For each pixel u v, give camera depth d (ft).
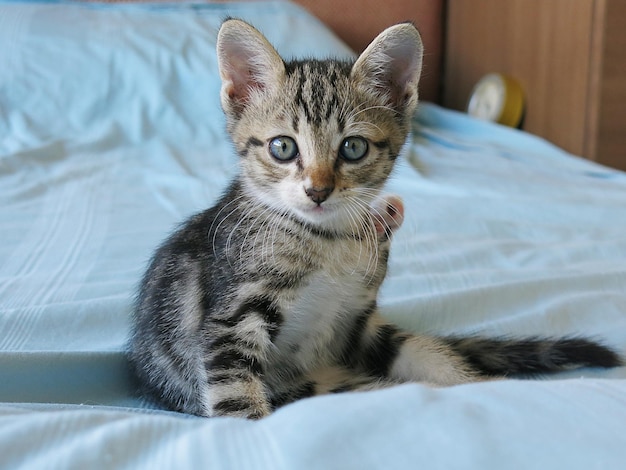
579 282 1.45
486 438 0.74
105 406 1.10
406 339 1.31
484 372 1.26
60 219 1.73
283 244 1.23
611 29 2.25
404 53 1.32
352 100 1.28
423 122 2.72
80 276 1.46
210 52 2.46
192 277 1.25
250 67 1.32
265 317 1.20
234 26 1.30
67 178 1.98
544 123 2.58
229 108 1.34
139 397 1.22
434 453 0.72
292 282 1.22
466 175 2.06
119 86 2.35
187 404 1.20
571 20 2.38
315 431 0.77
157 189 1.93
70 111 2.29
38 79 2.30
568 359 1.22
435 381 1.26
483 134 2.54
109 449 0.78
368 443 0.74
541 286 1.43
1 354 1.15
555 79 2.50
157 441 0.81
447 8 3.20
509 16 2.75
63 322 1.30
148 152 2.20
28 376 1.15
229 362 1.16
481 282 1.47
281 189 1.26
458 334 1.32
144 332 1.26
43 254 1.55
